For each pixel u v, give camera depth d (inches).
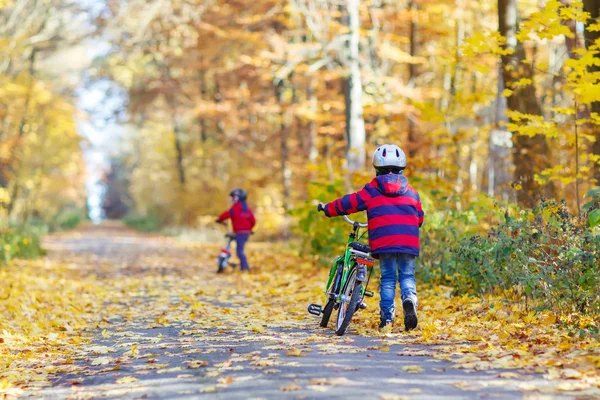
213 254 946.7
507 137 659.4
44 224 1886.1
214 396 214.1
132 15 1128.8
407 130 888.3
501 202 490.3
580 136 516.4
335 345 291.6
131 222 2952.8
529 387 210.7
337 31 918.4
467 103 722.2
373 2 1015.0
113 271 757.9
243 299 483.2
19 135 1362.0
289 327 350.9
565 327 302.5
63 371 275.6
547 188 577.3
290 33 1098.1
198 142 1787.6
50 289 561.9
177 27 1208.2
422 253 474.0
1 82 1163.3
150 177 2177.7
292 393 210.7
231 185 1534.2
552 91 727.7
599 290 314.3
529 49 910.4
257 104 1298.0
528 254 351.3
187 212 1804.9
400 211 315.6
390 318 319.9
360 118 890.7
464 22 1035.9
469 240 392.2
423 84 1181.7
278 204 1283.2
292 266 684.1
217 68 1363.2
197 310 429.4
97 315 436.5
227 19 1194.0
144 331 363.9
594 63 441.1
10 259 809.5
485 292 393.7
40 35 1240.8
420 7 1010.1
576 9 459.2
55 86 1579.7
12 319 403.5
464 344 283.7
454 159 851.4
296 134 1352.1
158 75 1637.6
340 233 633.6
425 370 238.8
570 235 330.0
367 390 211.8
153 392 226.5
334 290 341.4
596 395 199.0
